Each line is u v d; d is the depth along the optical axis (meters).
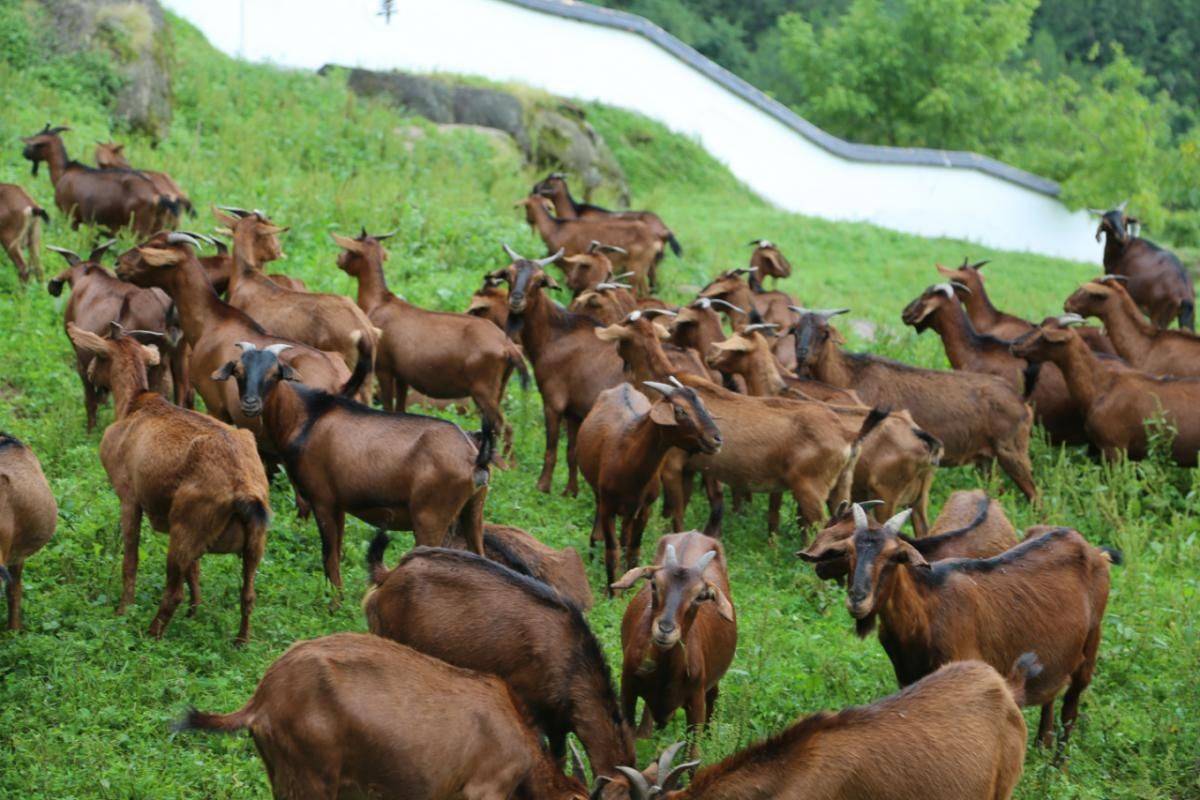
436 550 12.55
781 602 17.25
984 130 73.06
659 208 46.28
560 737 12.05
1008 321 26.20
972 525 15.08
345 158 36.53
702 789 10.16
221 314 18.50
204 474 14.02
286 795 10.62
